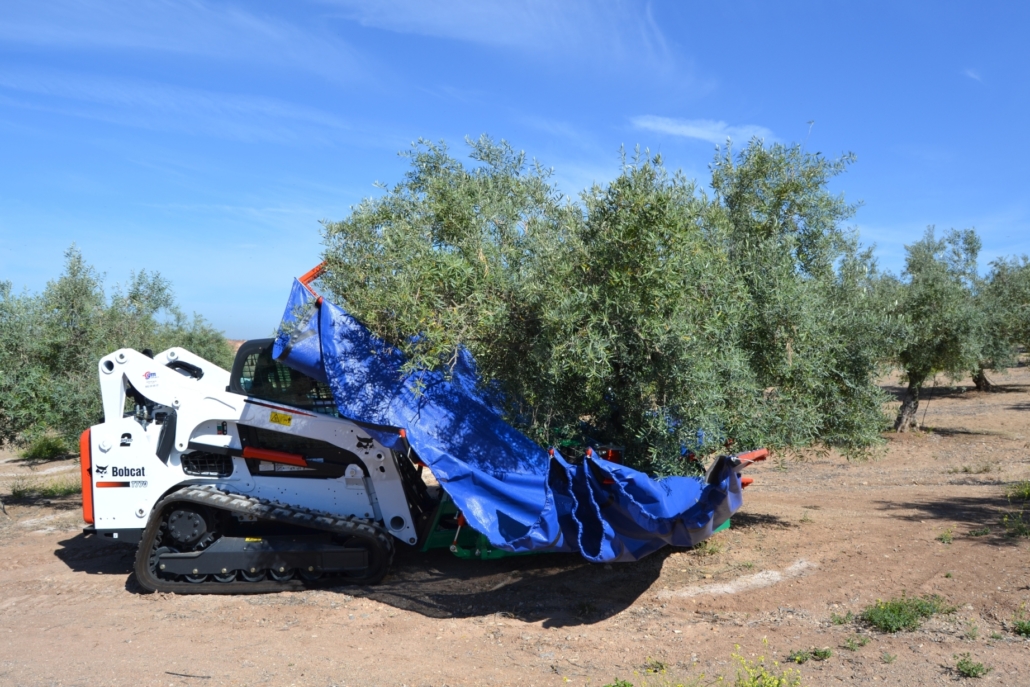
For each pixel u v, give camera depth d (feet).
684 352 18.69
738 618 19.11
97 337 37.06
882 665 15.53
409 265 19.60
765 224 24.95
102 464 23.16
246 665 17.29
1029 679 14.38
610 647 17.76
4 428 34.09
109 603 22.09
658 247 18.69
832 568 22.34
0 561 27.04
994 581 20.01
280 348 20.95
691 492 19.84
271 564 22.27
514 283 19.61
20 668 17.30
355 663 17.33
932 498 32.96
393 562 24.81
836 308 25.21
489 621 19.85
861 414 25.13
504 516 20.03
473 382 22.52
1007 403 78.79
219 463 23.82
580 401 21.35
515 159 25.95
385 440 21.24
